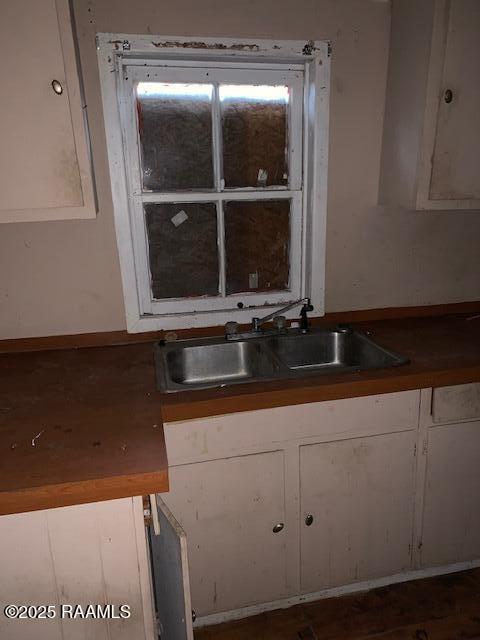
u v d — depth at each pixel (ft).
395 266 7.15
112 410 4.55
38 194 4.81
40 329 6.27
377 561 5.86
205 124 6.10
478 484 5.85
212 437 4.87
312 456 5.22
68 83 4.53
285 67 6.16
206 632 5.50
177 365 6.25
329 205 6.66
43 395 4.92
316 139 6.29
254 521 5.27
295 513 5.38
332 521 5.54
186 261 6.51
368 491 5.54
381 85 6.39
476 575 6.19
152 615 4.09
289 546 5.49
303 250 6.83
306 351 6.67
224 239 6.52
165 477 3.56
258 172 6.43
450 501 5.84
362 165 6.63
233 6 5.69
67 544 3.71
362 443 5.33
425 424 5.46
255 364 6.31
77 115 4.63
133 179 6.06
